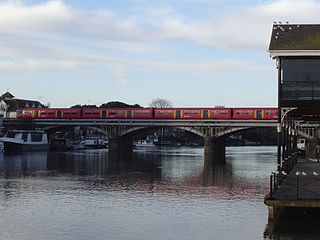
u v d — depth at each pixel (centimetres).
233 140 18788
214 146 10388
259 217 2816
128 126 11088
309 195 2442
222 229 2511
